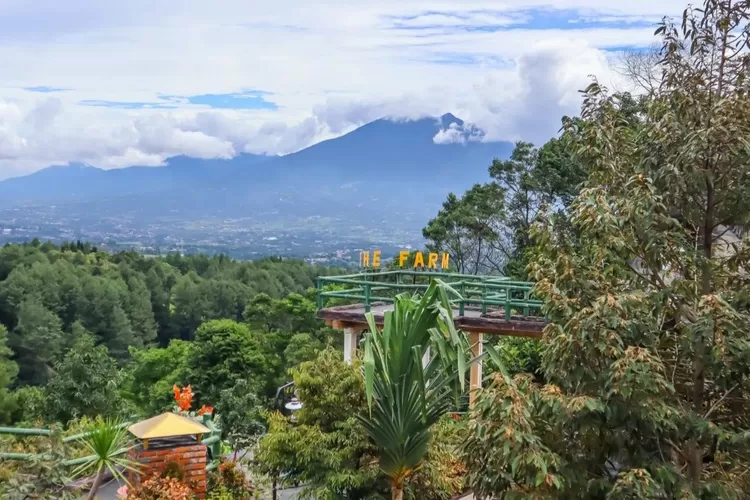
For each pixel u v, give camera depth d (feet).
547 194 84.84
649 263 18.58
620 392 16.16
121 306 226.17
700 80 20.21
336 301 98.27
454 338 19.99
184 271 311.06
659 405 16.37
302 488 27.96
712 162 18.72
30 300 203.00
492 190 90.33
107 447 23.22
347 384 26.11
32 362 193.57
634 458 17.44
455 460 26.61
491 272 91.71
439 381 21.53
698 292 18.95
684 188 19.06
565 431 18.04
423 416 20.31
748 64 20.39
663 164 19.98
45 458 22.31
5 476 22.07
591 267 19.42
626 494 15.99
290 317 135.95
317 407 26.58
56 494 22.38
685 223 20.33
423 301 20.94
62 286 220.02
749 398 18.70
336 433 25.70
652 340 17.70
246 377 108.47
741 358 16.48
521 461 16.01
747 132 18.39
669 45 21.24
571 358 17.53
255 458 27.94
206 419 31.58
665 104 21.38
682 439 18.12
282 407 40.40
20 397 113.19
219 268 310.86
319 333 127.85
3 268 254.27
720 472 18.16
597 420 17.06
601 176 21.09
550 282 19.63
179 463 25.27
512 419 16.11
